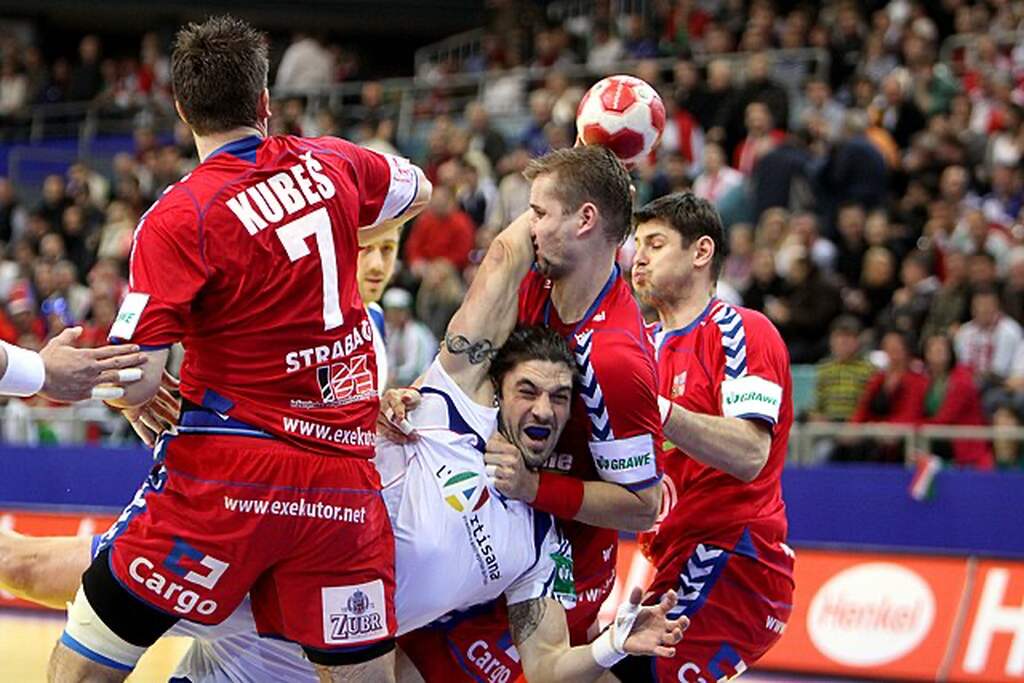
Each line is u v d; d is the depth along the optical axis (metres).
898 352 27.31
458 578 12.34
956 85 38.91
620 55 46.72
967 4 44.19
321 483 11.41
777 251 32.44
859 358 27.95
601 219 12.26
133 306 11.13
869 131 36.44
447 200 36.56
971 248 30.95
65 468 32.44
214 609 11.38
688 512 13.98
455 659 13.07
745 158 36.53
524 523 12.62
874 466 26.00
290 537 11.38
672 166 35.53
